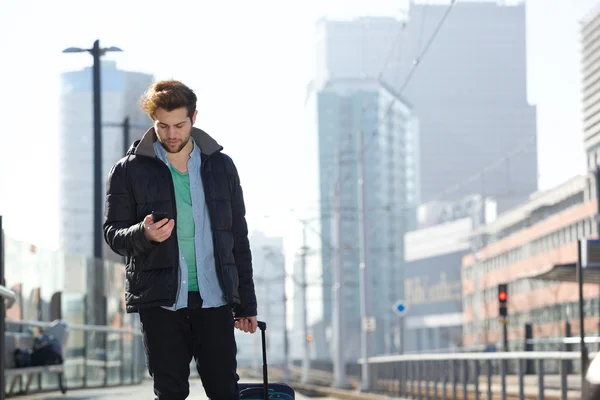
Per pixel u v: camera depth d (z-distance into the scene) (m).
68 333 23.64
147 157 6.71
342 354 67.19
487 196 171.62
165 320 6.57
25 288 20.00
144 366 35.19
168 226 6.24
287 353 108.56
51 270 22.39
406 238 197.38
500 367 22.92
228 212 6.80
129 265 6.61
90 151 147.00
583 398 4.17
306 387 74.94
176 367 6.62
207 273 6.64
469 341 142.12
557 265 27.09
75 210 150.88
